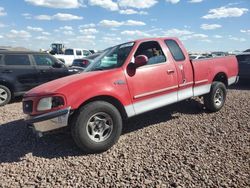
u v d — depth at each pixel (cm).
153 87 591
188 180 404
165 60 623
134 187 393
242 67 1288
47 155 512
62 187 400
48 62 1093
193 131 610
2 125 707
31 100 512
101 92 513
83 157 497
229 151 500
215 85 730
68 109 482
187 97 666
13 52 1019
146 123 672
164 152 505
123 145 544
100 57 640
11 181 423
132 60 575
